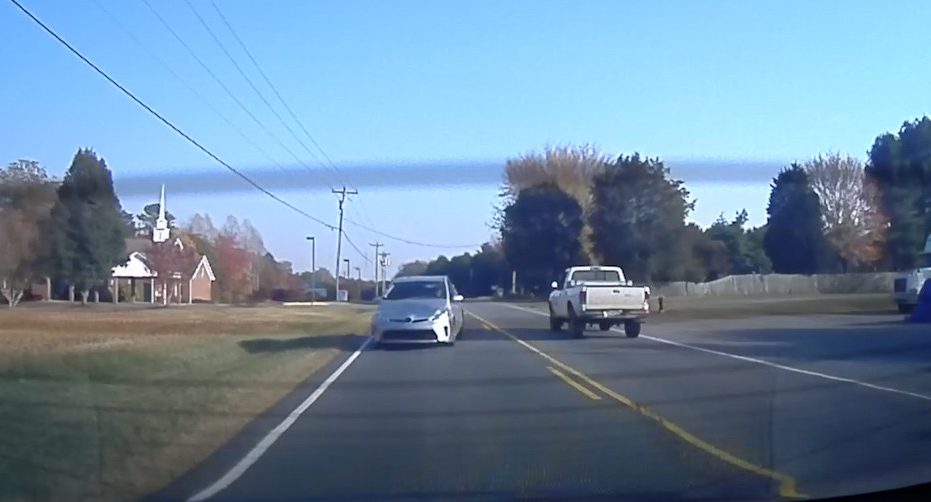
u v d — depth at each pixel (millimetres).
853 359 23219
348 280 150250
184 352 25000
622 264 69312
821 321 40281
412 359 24578
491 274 114000
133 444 12195
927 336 30672
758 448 11820
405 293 30000
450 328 28844
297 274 140125
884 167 64812
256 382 19094
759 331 34438
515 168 77812
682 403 15828
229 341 30312
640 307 32156
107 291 71375
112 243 64875
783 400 16031
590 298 31875
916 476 9984
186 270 82000
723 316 44969
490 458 11430
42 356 23312
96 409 14719
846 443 12078
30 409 14445
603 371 20906
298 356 25125
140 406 15250
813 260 68188
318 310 65562
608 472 10539
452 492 9703
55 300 65188
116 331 37406
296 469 10930
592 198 73625
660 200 68938
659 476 10297
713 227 76062
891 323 38156
